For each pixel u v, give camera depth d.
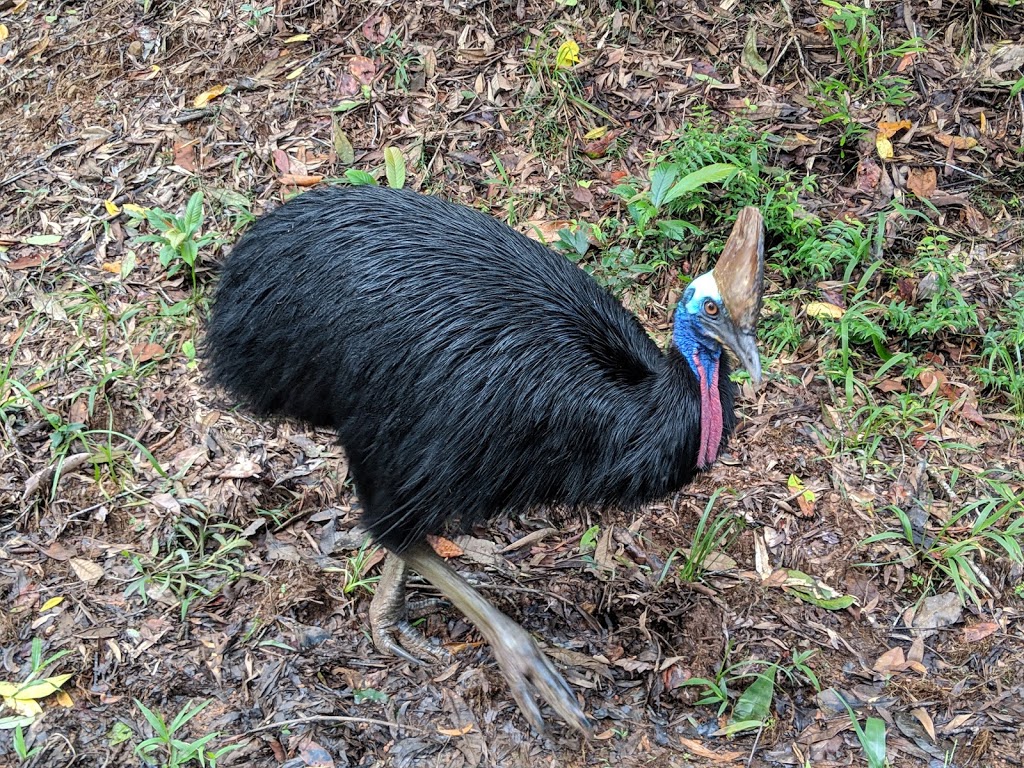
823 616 3.80
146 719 3.39
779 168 5.17
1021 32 5.62
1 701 3.43
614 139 5.35
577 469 3.15
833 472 4.21
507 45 5.69
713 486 4.21
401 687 3.54
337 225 3.27
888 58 5.59
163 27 5.92
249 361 3.38
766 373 4.57
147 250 5.04
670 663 3.63
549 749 3.37
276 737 3.36
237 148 5.38
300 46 5.77
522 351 3.10
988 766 3.32
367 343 3.12
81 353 4.62
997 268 4.84
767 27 5.66
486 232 3.35
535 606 3.83
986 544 3.97
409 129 5.40
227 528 4.02
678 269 4.92
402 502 3.19
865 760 3.35
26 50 5.97
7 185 5.37
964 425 4.37
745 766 3.32
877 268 4.81
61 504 4.07
